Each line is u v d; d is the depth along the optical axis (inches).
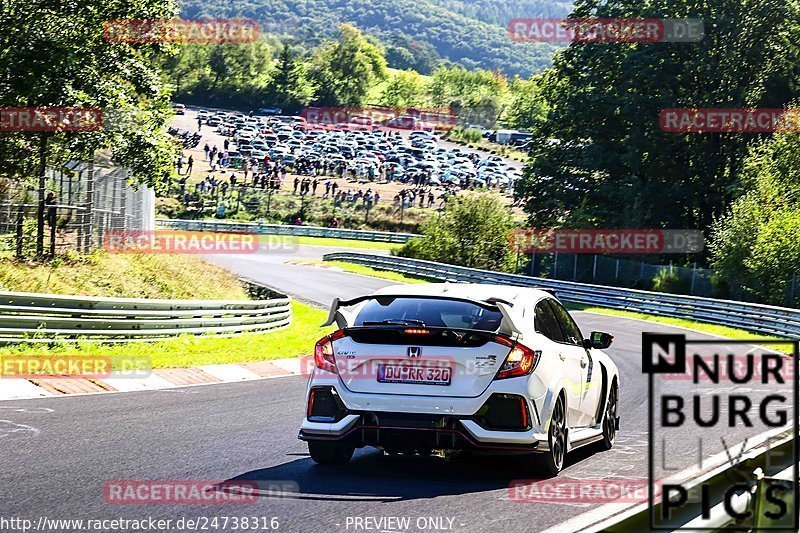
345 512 267.9
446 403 309.4
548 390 317.1
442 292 337.1
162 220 2797.7
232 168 3831.2
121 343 694.5
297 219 3191.4
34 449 354.3
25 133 1007.6
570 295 1743.4
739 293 1712.6
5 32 959.0
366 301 343.0
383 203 3531.0
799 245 1632.6
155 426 419.5
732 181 2206.0
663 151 2255.2
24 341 619.8
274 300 960.3
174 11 1067.9
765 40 2245.3
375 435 315.9
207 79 7047.2
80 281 928.3
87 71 983.6
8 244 991.0
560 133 2421.3
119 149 1039.0
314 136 5064.0
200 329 792.9
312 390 324.5
